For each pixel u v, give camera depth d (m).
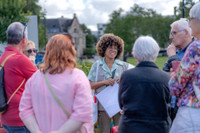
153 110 1.99
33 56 3.49
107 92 3.11
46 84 1.84
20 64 2.30
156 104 2.00
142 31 48.22
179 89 1.89
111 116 3.01
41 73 1.92
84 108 1.77
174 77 1.91
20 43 2.46
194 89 1.82
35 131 1.83
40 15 37.97
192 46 1.80
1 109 2.26
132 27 50.44
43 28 38.75
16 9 20.42
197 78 1.79
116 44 3.21
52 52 1.89
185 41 2.53
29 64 2.35
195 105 1.81
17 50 2.42
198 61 1.77
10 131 2.39
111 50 3.19
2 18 19.81
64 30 85.38
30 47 3.43
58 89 1.81
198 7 1.91
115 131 2.70
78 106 1.77
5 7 19.83
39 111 1.85
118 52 3.32
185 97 1.89
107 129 3.25
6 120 2.35
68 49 1.93
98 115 3.28
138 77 2.05
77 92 1.81
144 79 2.04
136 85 2.03
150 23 47.38
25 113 1.91
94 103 3.23
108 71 3.21
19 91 2.33
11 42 2.43
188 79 1.84
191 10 1.97
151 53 2.12
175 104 2.40
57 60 1.87
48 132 1.82
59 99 1.80
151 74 2.06
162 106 2.02
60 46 1.89
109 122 3.25
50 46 1.92
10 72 2.29
